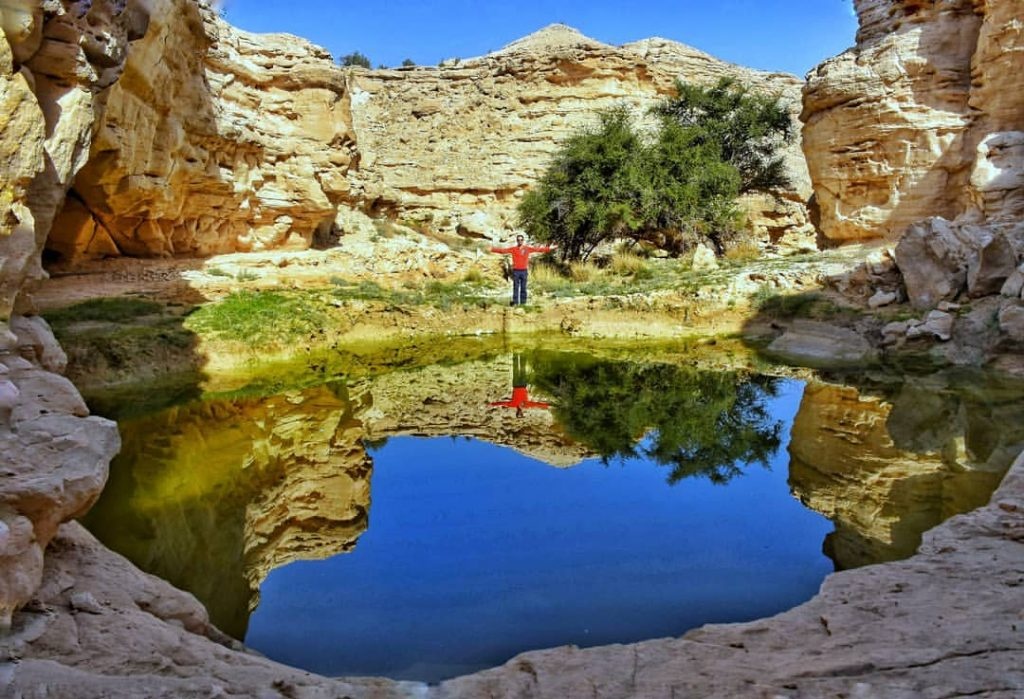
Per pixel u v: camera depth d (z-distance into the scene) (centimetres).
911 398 1142
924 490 765
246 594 558
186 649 404
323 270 1900
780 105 3531
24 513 390
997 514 569
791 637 420
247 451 920
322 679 392
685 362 1504
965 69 1955
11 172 473
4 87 462
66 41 570
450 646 483
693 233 2447
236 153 1895
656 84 3562
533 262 2431
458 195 3456
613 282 2139
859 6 2244
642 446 973
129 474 819
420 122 3631
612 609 530
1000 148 1694
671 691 352
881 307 1569
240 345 1361
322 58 2198
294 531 685
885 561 602
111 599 446
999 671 340
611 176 2448
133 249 1725
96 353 1155
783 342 1589
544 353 1617
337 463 897
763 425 1059
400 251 2155
